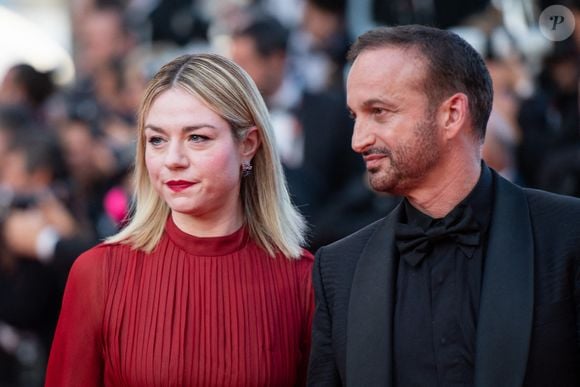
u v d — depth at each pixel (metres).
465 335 7.36
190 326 8.45
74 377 8.48
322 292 7.89
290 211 8.98
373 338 7.52
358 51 7.62
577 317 7.29
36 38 25.22
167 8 19.80
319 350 7.85
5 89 16.81
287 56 14.95
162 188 8.32
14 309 13.34
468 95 7.51
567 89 14.70
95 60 19.22
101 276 8.51
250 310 8.54
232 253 8.64
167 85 8.29
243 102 8.43
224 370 8.41
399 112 7.43
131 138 16.05
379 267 7.66
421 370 7.42
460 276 7.47
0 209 13.30
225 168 8.31
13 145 13.52
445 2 15.20
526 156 14.38
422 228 7.62
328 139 13.70
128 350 8.39
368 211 13.05
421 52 7.45
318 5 15.53
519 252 7.39
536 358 7.20
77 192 14.41
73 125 15.44
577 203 7.54
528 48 15.14
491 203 7.61
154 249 8.61
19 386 13.55
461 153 7.55
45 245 13.28
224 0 19.27
